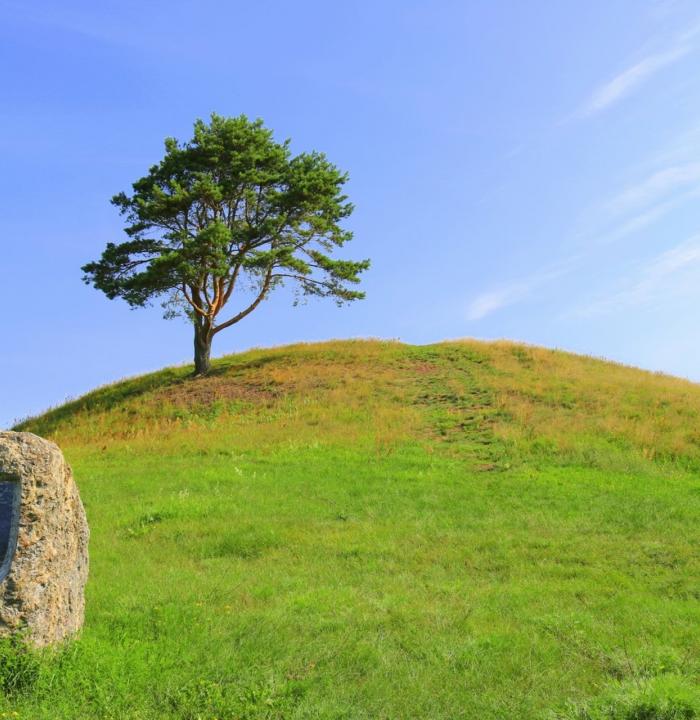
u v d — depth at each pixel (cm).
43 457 688
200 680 661
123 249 3219
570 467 1920
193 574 1114
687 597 1063
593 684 719
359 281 3434
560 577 1161
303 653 774
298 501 1633
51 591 689
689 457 1969
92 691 629
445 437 2280
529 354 3297
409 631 869
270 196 3391
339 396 2811
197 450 2258
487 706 666
